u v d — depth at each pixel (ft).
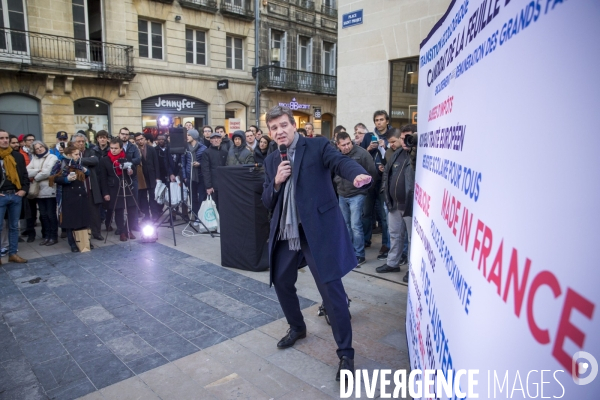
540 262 2.50
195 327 11.42
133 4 50.42
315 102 71.82
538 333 2.52
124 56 49.96
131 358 9.86
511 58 3.05
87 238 19.54
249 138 24.98
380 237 21.66
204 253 18.83
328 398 8.17
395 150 14.80
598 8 1.95
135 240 21.57
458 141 4.69
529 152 2.69
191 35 56.95
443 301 4.94
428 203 6.66
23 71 43.19
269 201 9.38
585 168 2.07
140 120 52.60
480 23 3.96
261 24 62.64
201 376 9.04
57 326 11.64
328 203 8.80
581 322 2.09
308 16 68.69
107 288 14.52
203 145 25.66
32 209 21.76
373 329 10.98
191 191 24.61
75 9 46.75
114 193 21.22
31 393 8.57
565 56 2.25
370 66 27.66
